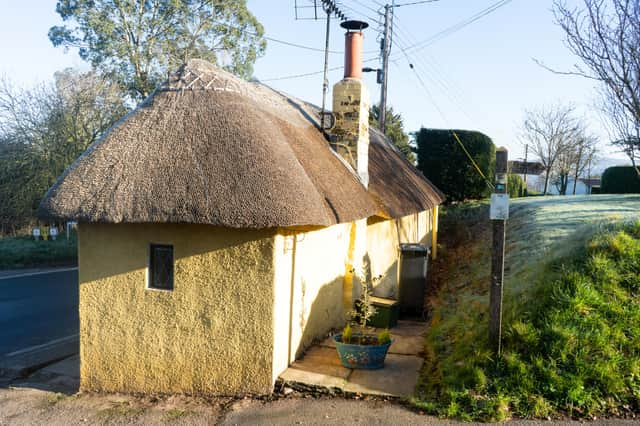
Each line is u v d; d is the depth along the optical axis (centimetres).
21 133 2738
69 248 2405
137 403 680
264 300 666
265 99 901
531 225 1310
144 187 670
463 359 656
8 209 2738
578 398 568
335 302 920
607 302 668
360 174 1023
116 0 3112
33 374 841
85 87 2973
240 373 674
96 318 726
